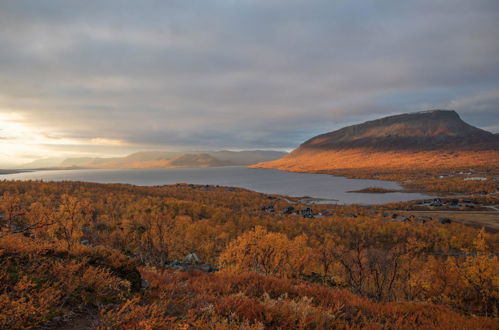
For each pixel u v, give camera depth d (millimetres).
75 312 5164
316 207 132000
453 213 121688
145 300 6480
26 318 4520
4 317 4203
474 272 19125
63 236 17016
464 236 60656
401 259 24000
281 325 5742
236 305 6398
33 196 53719
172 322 5020
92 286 6129
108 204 55094
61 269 6141
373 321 6902
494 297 18250
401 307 8617
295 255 24422
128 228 28906
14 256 6508
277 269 21516
